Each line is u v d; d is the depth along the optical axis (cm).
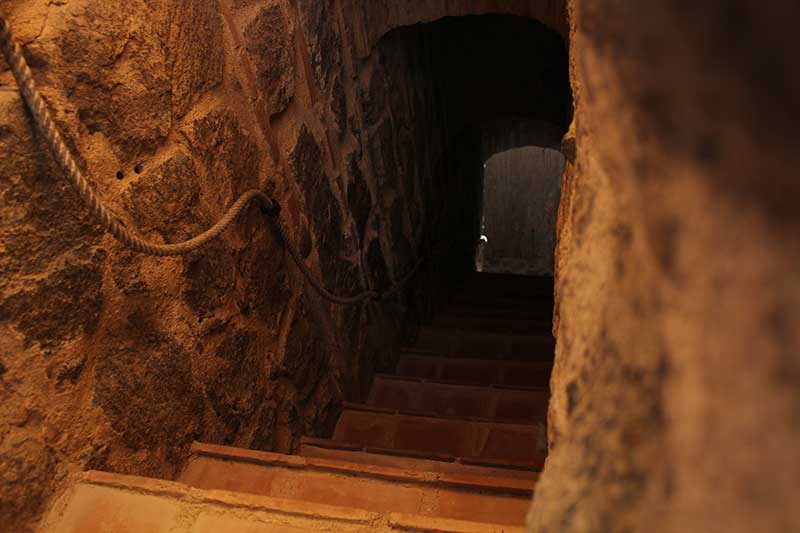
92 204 145
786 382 34
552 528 58
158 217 179
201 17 200
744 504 36
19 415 140
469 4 326
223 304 210
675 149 42
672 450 43
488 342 445
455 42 524
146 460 174
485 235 1078
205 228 199
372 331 355
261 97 234
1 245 135
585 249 70
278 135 247
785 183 34
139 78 172
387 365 379
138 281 171
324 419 287
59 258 147
